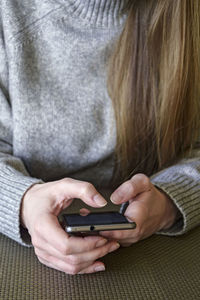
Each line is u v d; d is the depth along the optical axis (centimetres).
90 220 56
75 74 88
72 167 94
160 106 91
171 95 89
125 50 88
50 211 60
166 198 73
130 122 91
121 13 88
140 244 67
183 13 86
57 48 87
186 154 95
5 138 89
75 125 90
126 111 90
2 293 52
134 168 97
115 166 97
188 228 73
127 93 90
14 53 83
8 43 83
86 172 96
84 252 56
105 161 96
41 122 87
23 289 53
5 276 56
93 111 91
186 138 95
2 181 71
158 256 64
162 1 86
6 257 61
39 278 56
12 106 87
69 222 55
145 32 88
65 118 89
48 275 57
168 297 54
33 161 89
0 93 86
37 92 86
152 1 87
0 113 87
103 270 58
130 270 59
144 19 88
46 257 58
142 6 87
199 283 58
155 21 87
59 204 62
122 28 89
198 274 60
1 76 86
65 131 90
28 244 64
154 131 94
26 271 57
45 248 57
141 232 64
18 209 65
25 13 84
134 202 66
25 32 84
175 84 89
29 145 88
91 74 90
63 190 60
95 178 98
